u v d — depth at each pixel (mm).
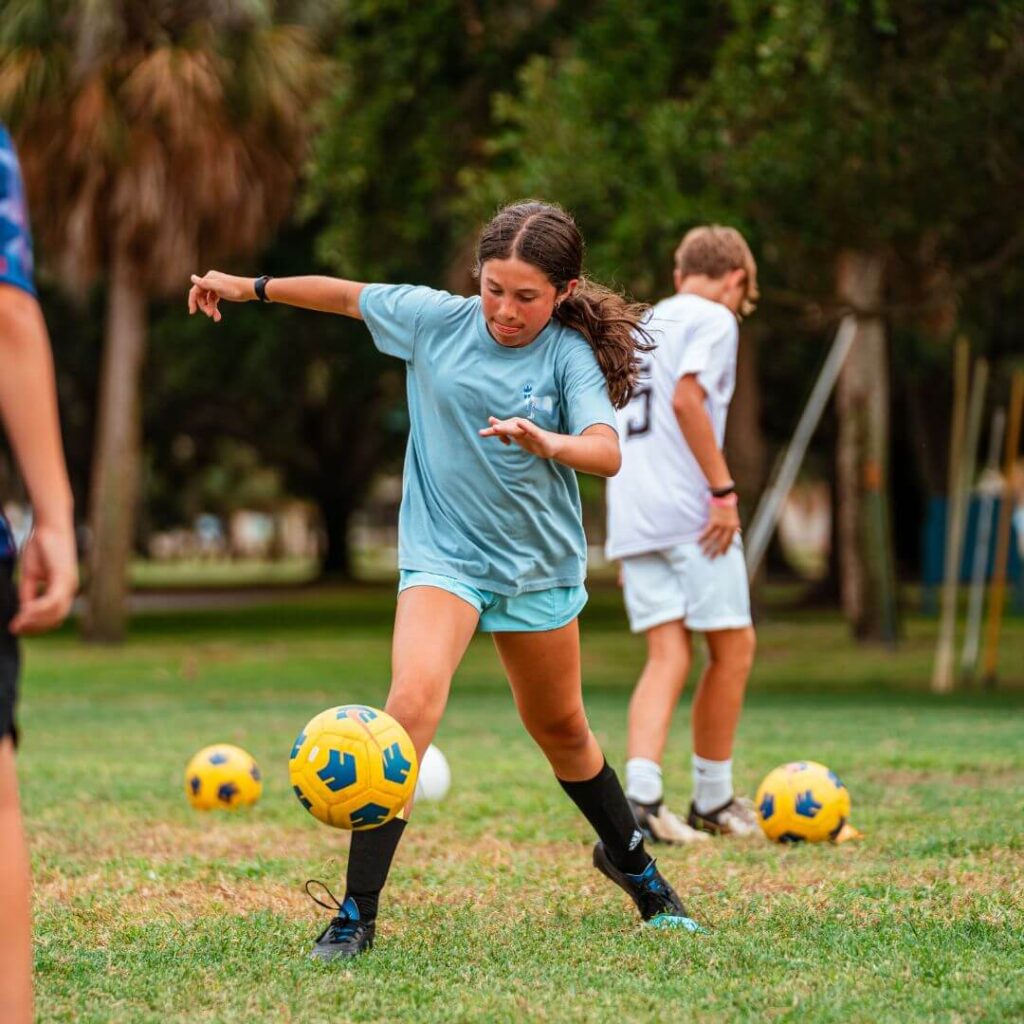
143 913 9422
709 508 12672
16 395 5242
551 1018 6891
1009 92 27453
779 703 28062
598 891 10234
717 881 10484
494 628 8539
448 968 7930
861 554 42375
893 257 33500
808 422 32812
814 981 7605
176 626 55938
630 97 29828
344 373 63469
